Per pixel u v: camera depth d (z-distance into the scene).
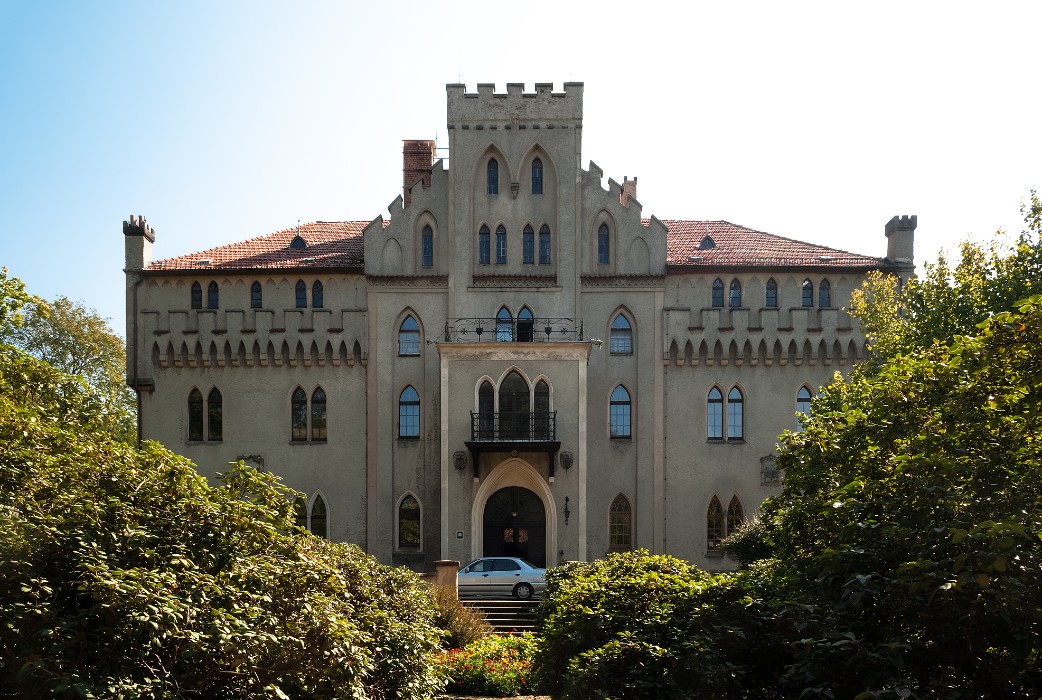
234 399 40.41
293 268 40.62
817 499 14.04
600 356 40.22
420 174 43.72
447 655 21.83
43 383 16.92
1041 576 10.11
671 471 39.75
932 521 11.34
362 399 40.28
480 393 38.22
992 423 11.97
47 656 8.52
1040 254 28.70
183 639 9.45
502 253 40.41
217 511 11.35
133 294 40.78
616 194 40.69
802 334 39.94
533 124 40.50
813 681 11.28
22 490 10.21
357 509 39.75
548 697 19.95
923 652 10.48
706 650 12.62
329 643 11.37
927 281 31.48
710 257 41.25
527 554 38.66
